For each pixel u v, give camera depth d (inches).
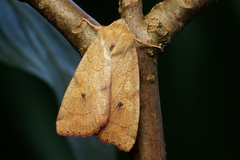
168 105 7.5
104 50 5.9
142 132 5.8
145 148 5.8
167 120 7.5
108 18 8.1
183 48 7.5
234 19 7.3
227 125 7.3
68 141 6.8
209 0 5.9
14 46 6.9
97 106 5.9
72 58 7.1
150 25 5.9
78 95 5.9
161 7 5.9
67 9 6.0
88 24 6.0
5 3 7.1
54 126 6.9
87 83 5.9
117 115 5.8
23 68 6.8
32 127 6.8
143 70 5.8
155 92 5.8
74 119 5.8
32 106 6.8
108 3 8.0
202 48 7.5
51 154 6.8
